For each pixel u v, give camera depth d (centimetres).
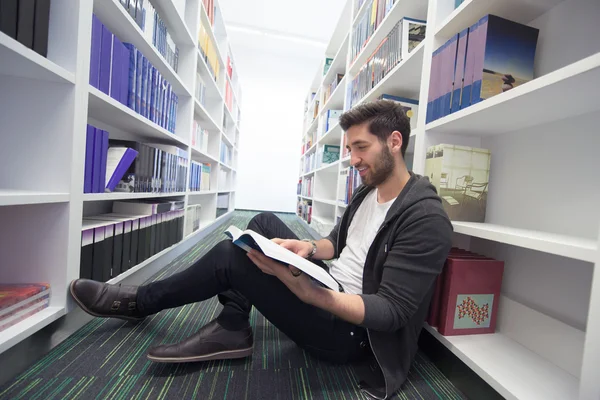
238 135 473
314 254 88
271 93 536
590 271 61
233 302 73
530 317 70
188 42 176
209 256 70
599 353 39
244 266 64
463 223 80
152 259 127
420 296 57
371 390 63
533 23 79
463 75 77
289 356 77
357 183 161
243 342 72
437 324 77
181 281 73
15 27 59
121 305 77
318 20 447
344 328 65
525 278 76
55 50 71
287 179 547
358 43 188
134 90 111
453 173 83
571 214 65
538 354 67
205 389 61
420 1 119
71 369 64
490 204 90
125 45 107
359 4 192
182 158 171
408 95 148
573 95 54
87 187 81
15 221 71
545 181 72
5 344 54
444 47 85
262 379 66
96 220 100
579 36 67
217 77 259
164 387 61
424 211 60
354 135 72
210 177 283
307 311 63
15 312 61
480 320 76
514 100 59
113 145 110
